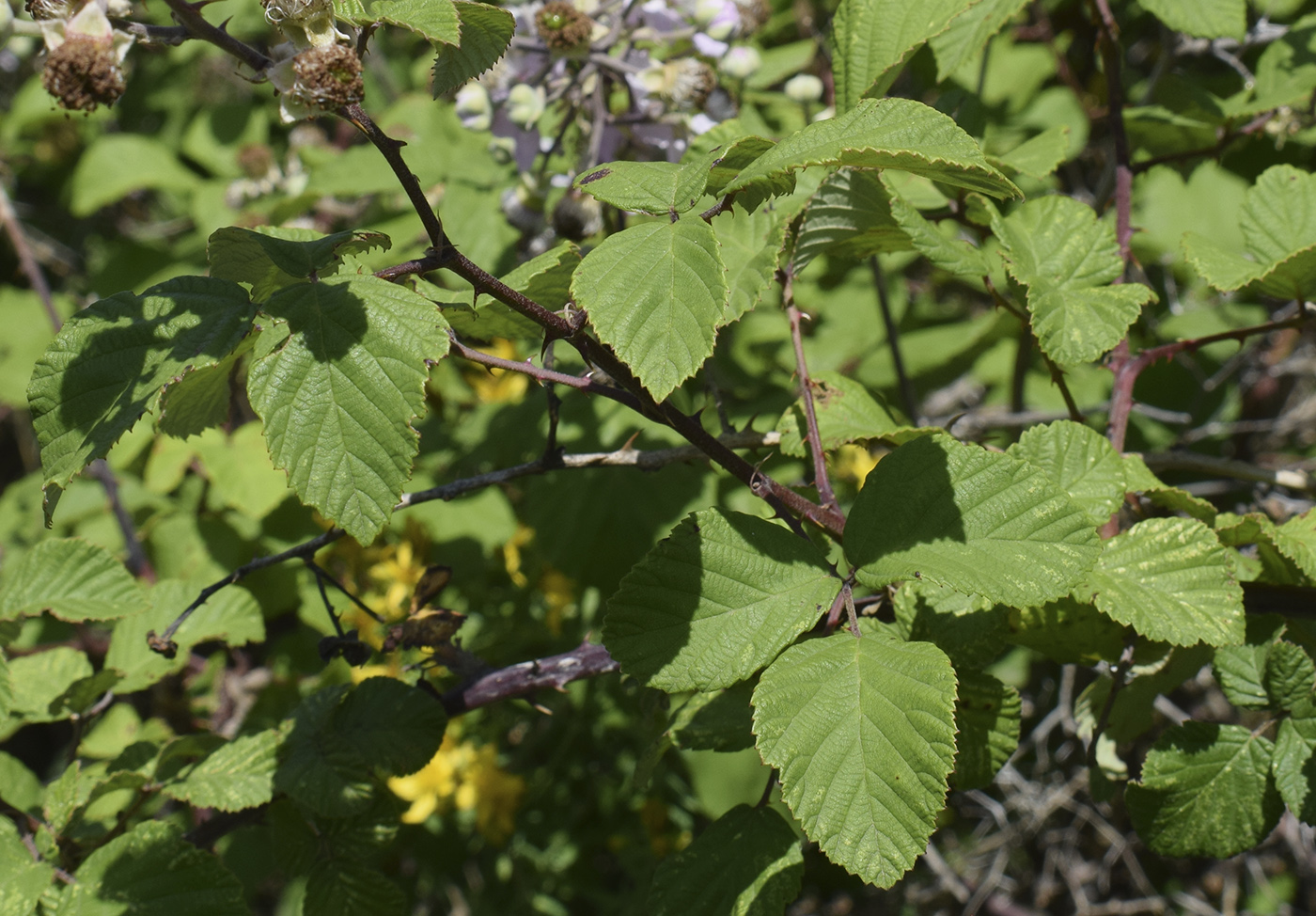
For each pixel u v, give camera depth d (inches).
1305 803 30.3
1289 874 63.9
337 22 27.6
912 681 27.8
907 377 49.2
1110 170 45.5
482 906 58.9
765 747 27.7
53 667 35.9
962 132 27.6
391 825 33.2
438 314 27.5
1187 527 30.4
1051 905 64.7
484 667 33.4
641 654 28.9
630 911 55.2
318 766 32.4
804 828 27.4
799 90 45.3
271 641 60.4
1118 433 33.3
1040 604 28.3
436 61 28.2
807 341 55.2
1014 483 28.9
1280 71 40.4
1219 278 33.0
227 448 50.4
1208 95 41.4
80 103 27.2
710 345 27.1
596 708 55.0
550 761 56.5
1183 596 30.0
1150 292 31.9
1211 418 58.1
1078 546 28.6
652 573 29.0
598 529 46.9
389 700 32.9
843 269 54.3
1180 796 31.0
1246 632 31.0
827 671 28.1
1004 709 30.5
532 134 40.4
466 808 51.6
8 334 76.2
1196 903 58.7
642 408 29.3
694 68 38.4
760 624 28.9
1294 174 33.7
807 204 32.9
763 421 46.5
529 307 28.3
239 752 32.9
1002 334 50.4
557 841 57.7
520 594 55.9
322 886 32.9
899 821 27.4
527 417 50.3
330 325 27.4
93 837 33.1
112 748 43.1
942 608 30.3
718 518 29.2
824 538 32.1
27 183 98.2
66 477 27.1
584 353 28.8
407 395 27.2
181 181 73.2
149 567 50.6
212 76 76.7
